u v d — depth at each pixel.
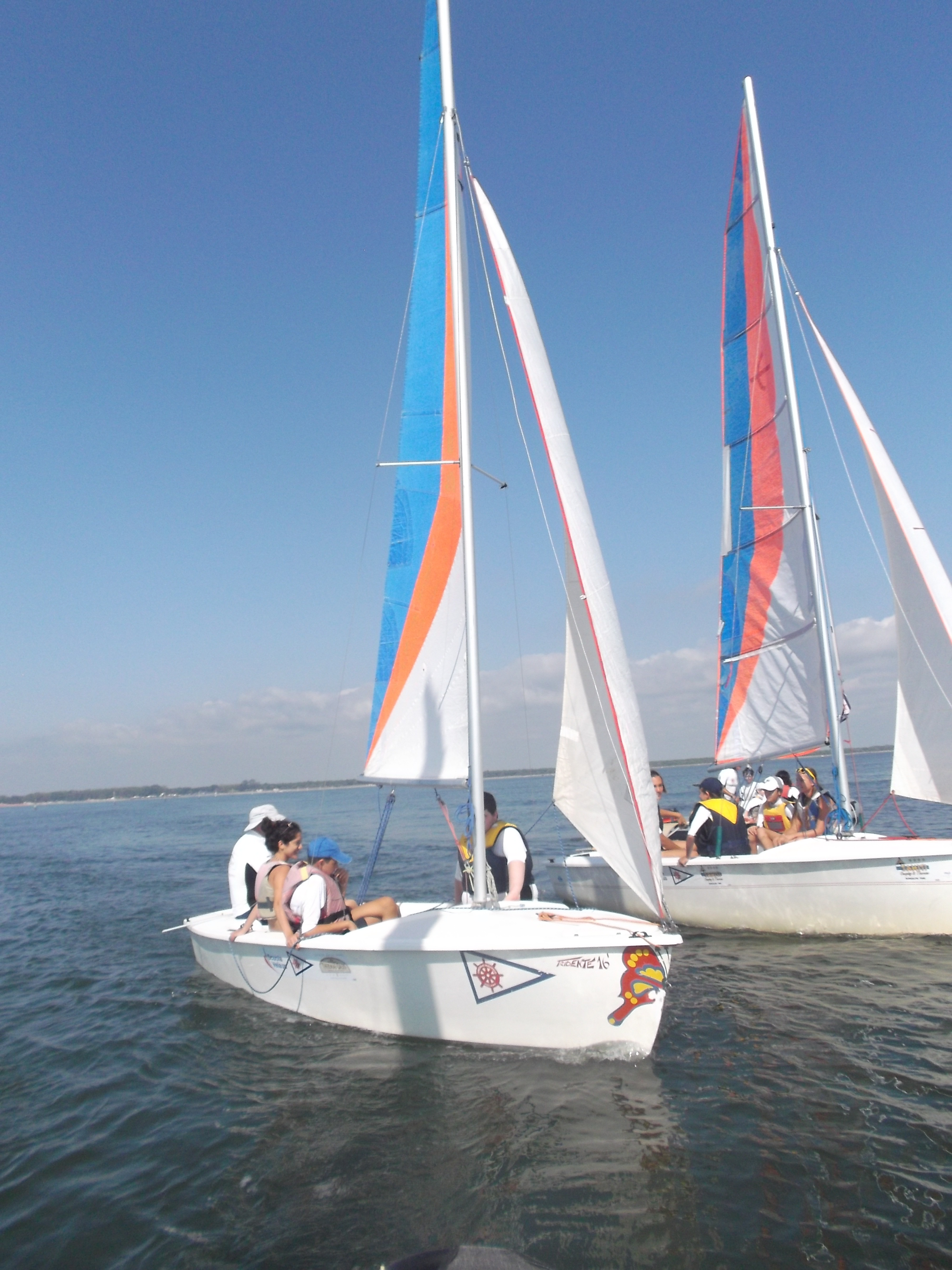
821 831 8.45
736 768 10.87
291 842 5.75
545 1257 2.73
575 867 9.01
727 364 11.05
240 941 5.71
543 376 5.50
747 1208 2.98
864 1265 2.64
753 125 10.35
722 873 7.75
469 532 5.08
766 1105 3.82
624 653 5.19
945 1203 2.97
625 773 5.01
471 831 5.18
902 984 5.68
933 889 6.86
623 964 4.34
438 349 6.64
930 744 7.62
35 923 10.46
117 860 19.09
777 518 10.11
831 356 8.66
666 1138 3.53
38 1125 4.09
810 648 9.52
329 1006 5.18
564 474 5.35
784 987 5.76
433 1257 2.56
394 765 6.48
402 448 6.78
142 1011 5.92
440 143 6.61
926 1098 3.84
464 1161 3.41
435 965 4.68
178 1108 4.18
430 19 6.55
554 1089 4.07
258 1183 3.35
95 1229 3.09
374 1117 3.88
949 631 7.39
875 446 8.00
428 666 6.45
